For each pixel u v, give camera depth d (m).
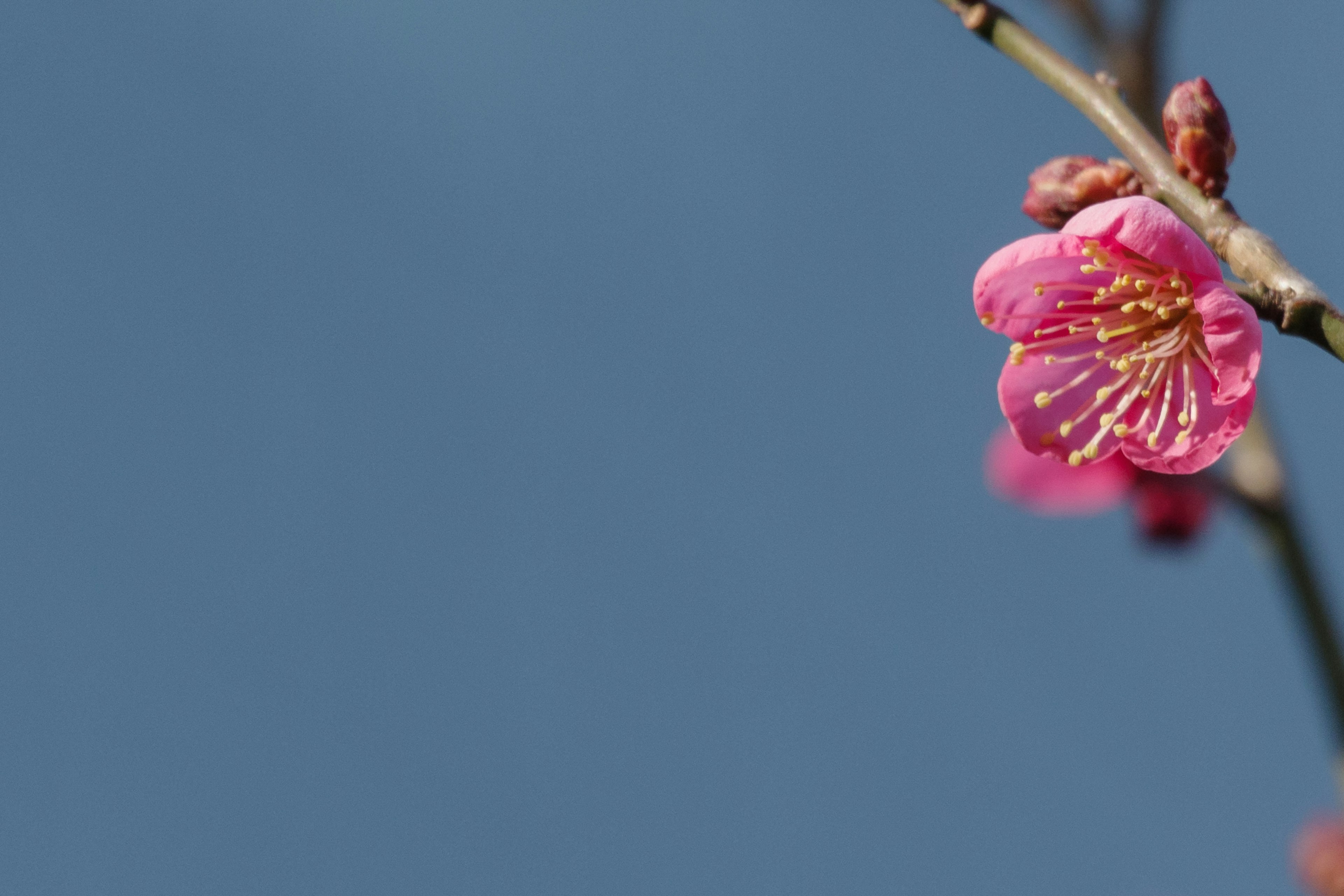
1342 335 0.54
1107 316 0.57
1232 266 0.55
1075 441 0.57
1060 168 0.56
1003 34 0.57
